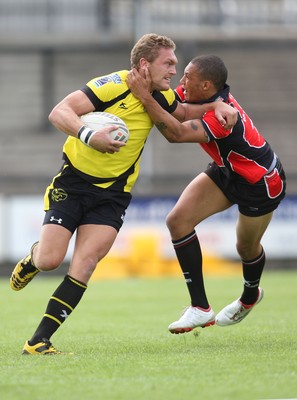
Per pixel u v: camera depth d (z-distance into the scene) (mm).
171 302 42594
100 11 94875
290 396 16391
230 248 65250
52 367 19812
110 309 39094
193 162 87312
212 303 40688
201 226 65125
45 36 89625
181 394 16594
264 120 92500
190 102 23625
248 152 23562
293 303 40594
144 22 83250
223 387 17234
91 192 22188
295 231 65938
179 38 89562
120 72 22375
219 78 23312
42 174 84938
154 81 22062
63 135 90312
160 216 65562
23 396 16578
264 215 24656
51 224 22031
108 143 20891
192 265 24562
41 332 22094
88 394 16688
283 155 89000
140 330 30047
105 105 21984
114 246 64938
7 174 84562
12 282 24016
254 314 35344
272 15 99938
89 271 22078
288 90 95375
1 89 93500
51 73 93375
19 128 90688
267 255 65875
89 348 24094
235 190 24344
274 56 97875
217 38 90000
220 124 22875
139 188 74000
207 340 25844
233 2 99500
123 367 19750
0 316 36031
